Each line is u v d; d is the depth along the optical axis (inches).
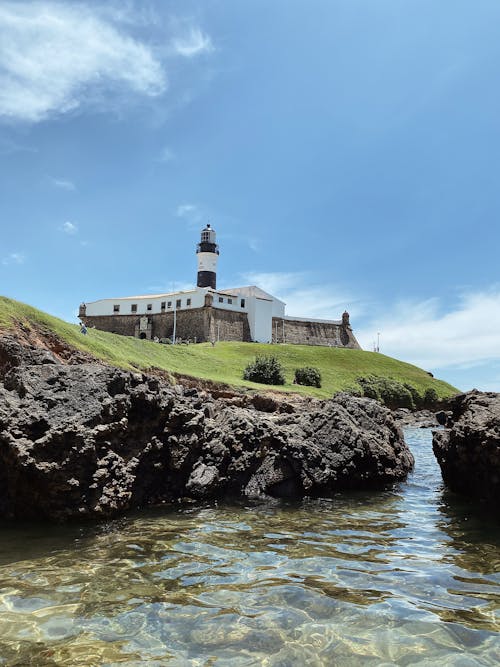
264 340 3794.3
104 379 422.0
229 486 488.1
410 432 1802.4
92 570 272.8
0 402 383.6
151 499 441.1
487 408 523.2
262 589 248.8
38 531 349.4
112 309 3855.8
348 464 554.6
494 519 410.6
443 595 242.7
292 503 470.9
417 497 515.2
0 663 178.9
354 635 202.2
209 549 314.5
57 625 208.1
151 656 185.0
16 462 358.9
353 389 2714.1
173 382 1651.1
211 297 3553.2
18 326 1334.9
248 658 184.4
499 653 189.0
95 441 382.3
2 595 237.5
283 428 559.8
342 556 303.7
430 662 182.9
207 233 4303.6
